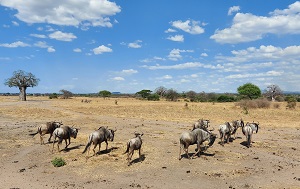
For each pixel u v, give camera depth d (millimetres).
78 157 18797
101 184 14062
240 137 28094
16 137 26266
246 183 14461
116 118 43344
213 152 20859
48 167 16781
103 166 16906
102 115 47062
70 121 38688
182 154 20000
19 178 14898
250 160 18953
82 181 14492
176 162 17891
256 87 94250
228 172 16062
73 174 15555
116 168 16562
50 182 14305
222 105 69250
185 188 13617
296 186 14141
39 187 13609
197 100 100500
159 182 14398
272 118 46656
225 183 14383
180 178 15016
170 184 14125
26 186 13734
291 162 18875
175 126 35625
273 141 26406
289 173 16312
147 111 54844
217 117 46688
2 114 45406
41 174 15547
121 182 14359
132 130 31703
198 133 18844
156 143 23969
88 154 18359
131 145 17172
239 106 64375
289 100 72000
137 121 40188
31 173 15719
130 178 14961
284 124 39188
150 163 17594
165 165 17266
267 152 21656
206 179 14914
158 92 117688
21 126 33406
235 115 49875
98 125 35281
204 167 16953
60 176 15227
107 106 61562
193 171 16156
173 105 65688
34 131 29859
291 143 25703
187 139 18250
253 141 25984
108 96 139250
